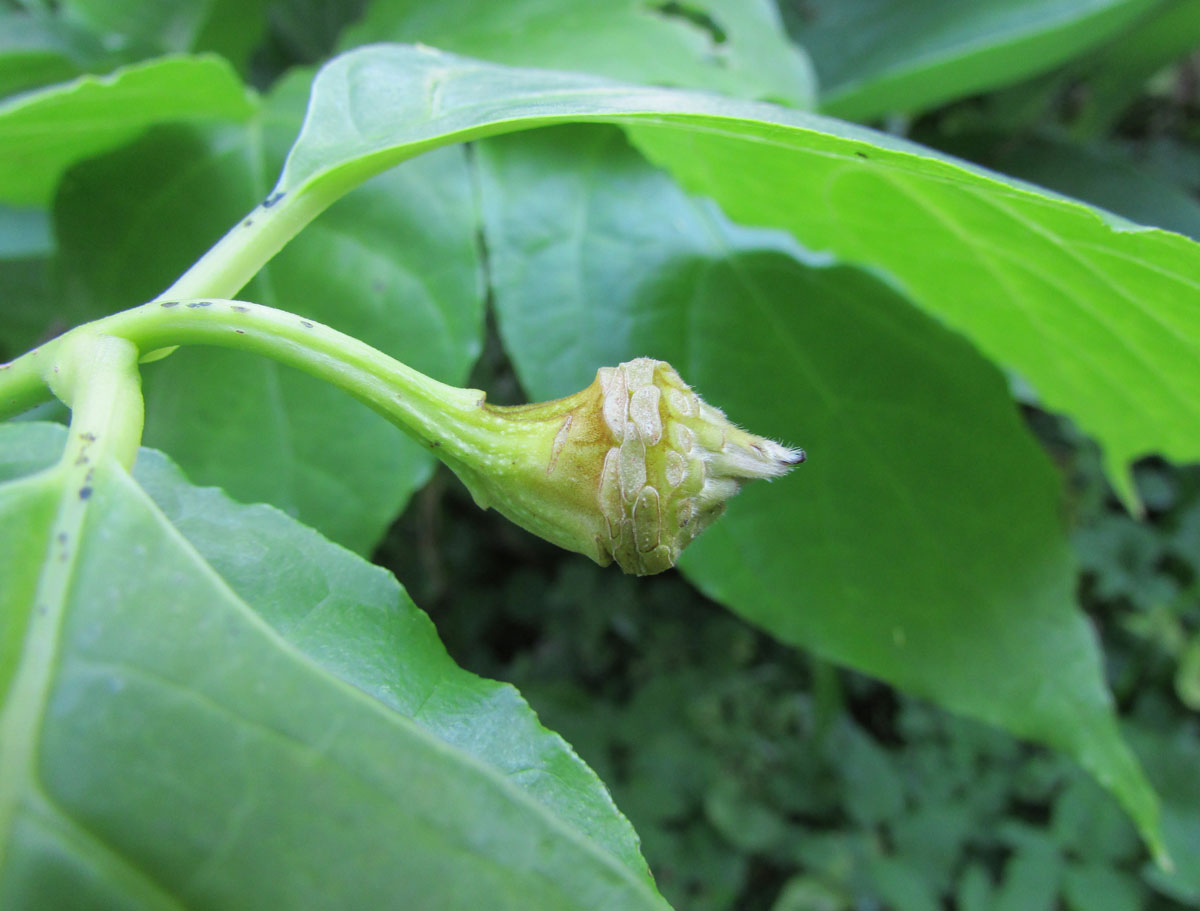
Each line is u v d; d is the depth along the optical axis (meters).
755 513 0.14
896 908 0.35
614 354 0.14
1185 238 0.08
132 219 0.14
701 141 0.12
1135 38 0.23
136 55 0.20
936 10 0.21
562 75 0.11
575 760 0.07
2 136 0.13
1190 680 0.39
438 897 0.05
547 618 0.43
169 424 0.13
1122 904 0.34
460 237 0.14
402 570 0.39
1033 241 0.10
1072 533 0.39
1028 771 0.38
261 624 0.05
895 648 0.14
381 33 0.16
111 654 0.05
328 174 0.08
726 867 0.37
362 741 0.05
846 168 0.11
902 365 0.14
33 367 0.07
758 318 0.14
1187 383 0.12
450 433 0.07
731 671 0.41
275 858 0.05
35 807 0.05
